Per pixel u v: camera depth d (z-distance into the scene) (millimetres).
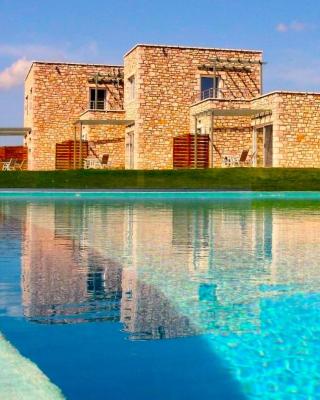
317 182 24016
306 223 11516
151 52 30188
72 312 4625
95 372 3416
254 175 23906
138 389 3205
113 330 4180
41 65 34656
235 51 31109
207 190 23750
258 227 10781
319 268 6562
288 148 26453
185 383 3287
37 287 5457
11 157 38031
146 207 15977
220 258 7227
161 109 30406
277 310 4754
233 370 3484
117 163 33031
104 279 5863
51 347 3820
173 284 5684
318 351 3803
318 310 4746
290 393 3178
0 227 10547
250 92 31438
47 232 9781
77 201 18703
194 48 30688
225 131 29047
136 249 7902
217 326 4305
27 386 3168
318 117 26750
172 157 30516
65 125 35031
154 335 4082
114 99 35344
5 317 4469
